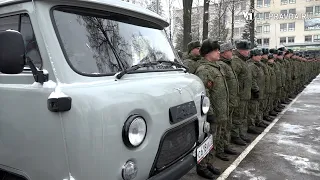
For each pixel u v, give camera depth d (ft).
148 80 7.99
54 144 6.31
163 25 10.80
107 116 6.32
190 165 8.94
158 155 7.66
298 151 17.04
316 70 83.87
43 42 6.70
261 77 22.04
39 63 6.88
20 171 7.20
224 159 15.57
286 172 13.97
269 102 26.16
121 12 8.57
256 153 16.78
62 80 6.48
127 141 6.69
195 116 9.60
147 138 7.34
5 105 7.30
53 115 6.23
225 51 16.48
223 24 86.74
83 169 6.14
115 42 8.15
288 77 35.32
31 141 6.75
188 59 18.01
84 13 7.68
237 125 18.56
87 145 6.10
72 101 6.08
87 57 7.22
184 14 40.60
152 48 9.67
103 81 7.05
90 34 7.56
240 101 18.42
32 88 6.70
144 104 7.22
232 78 16.28
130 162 6.90
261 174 13.75
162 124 7.75
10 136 7.25
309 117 26.89
